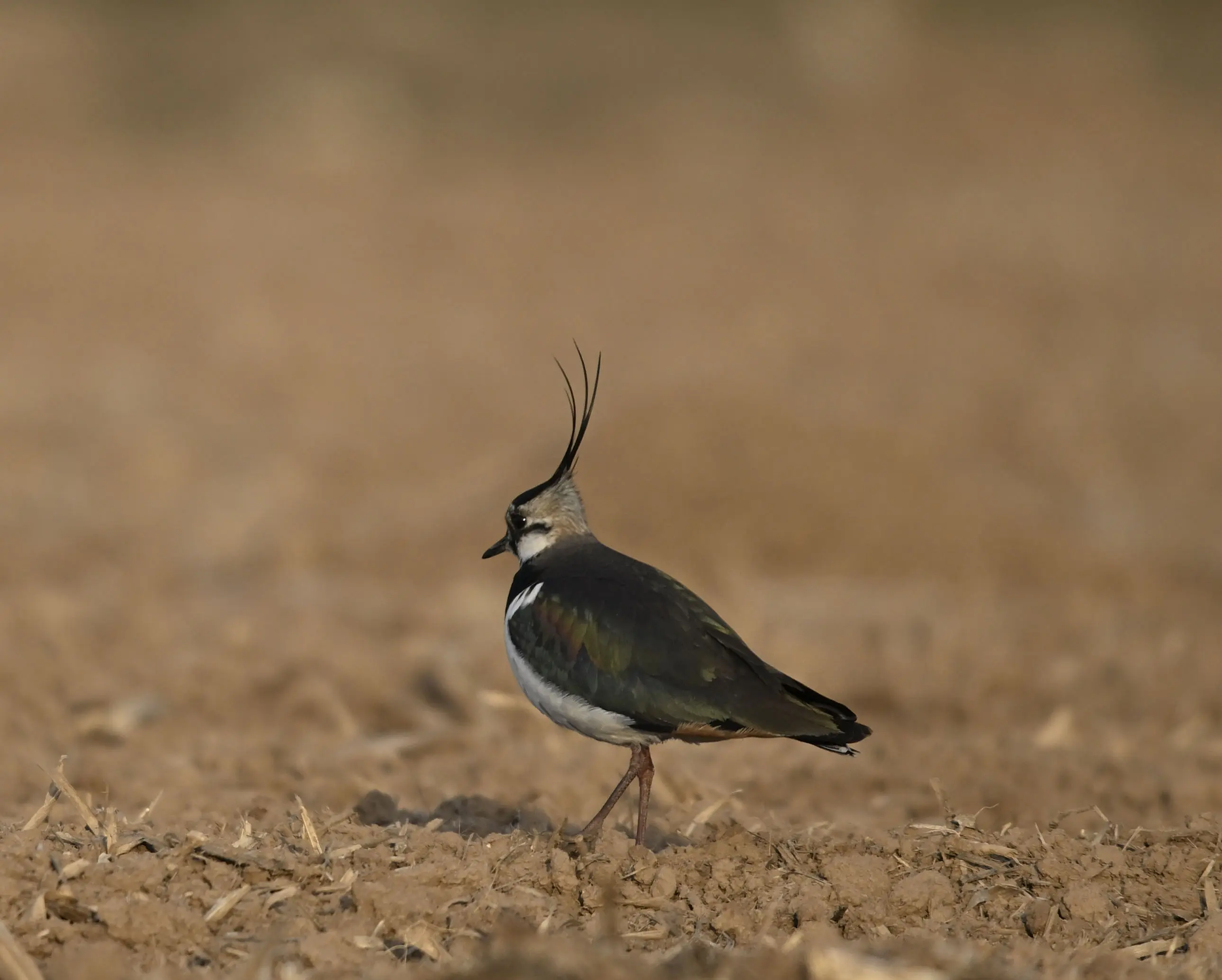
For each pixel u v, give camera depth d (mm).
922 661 17734
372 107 69438
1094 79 70812
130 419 31719
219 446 29891
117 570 21812
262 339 39625
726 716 9734
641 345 39156
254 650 17875
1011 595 21453
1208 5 78188
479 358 38344
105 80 71125
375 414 32812
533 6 83000
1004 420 30797
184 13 78438
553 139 69062
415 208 58438
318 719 16141
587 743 15016
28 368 35812
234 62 73375
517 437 29688
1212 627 19734
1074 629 19391
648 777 10352
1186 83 71125
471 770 14156
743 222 55938
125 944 8742
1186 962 8914
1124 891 9977
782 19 80312
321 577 22094
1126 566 22516
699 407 24406
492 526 23516
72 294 43812
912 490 23406
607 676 9938
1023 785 13414
